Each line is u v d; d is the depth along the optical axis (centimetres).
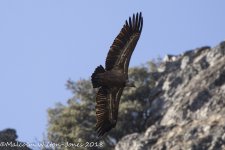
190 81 8738
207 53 9069
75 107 9012
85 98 9275
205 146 6819
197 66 8931
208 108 7775
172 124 7619
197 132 7125
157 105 8806
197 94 8119
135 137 7531
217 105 7769
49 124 9175
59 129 8438
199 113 7812
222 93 7969
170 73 9181
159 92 9075
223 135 6844
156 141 7269
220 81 8219
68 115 8775
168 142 7106
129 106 8875
